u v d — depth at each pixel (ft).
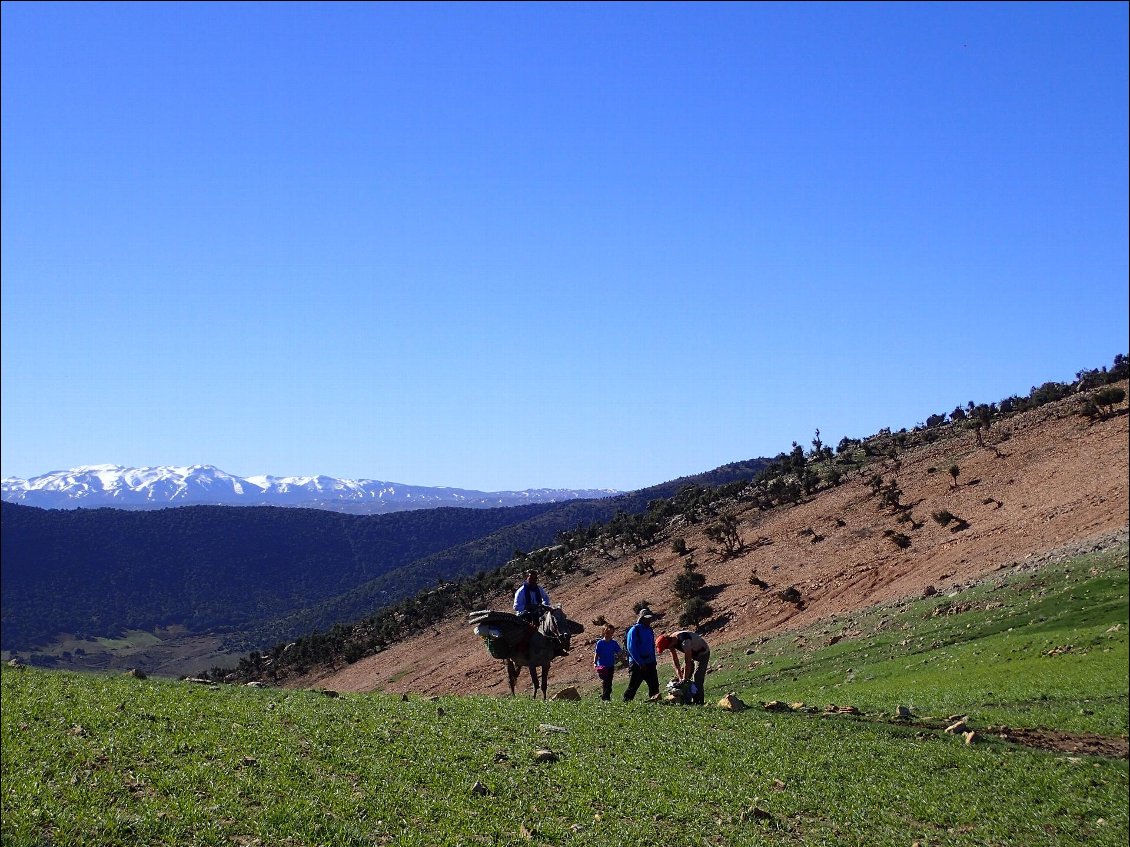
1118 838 51.37
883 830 49.19
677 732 61.16
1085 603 147.54
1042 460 283.79
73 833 34.40
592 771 50.60
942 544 247.29
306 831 37.29
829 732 65.10
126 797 38.88
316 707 60.70
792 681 158.10
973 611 167.84
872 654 160.25
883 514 304.09
